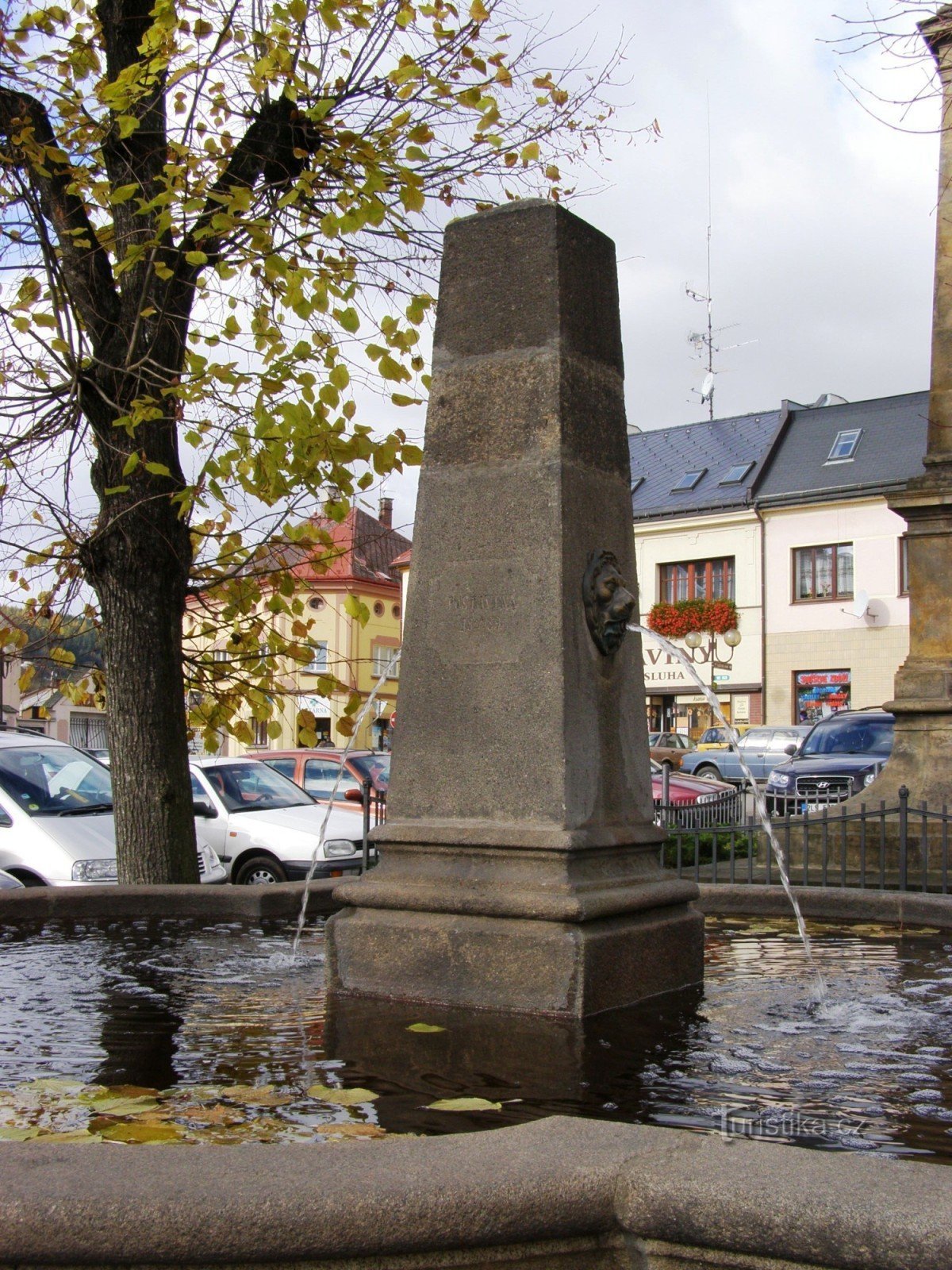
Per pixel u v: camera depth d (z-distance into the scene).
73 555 8.62
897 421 42.28
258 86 7.88
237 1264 1.93
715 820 11.93
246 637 9.03
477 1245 1.99
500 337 4.71
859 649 40.34
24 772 10.19
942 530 11.75
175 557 8.30
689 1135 2.23
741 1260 1.95
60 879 9.28
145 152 8.24
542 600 4.46
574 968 4.11
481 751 4.48
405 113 8.07
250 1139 2.82
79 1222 1.90
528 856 4.32
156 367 8.05
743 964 5.38
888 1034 3.99
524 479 4.56
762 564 42.22
